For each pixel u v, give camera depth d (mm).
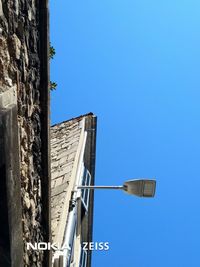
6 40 3830
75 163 9727
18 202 3992
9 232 3791
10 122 3678
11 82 3943
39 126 5031
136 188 7277
